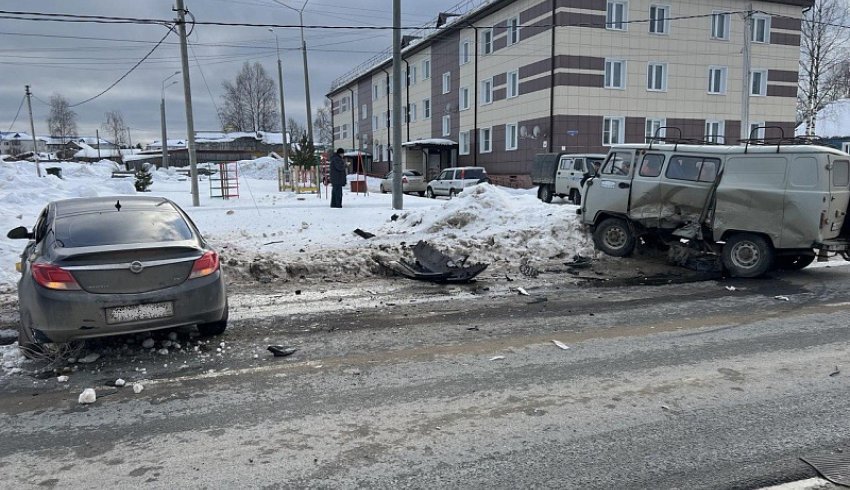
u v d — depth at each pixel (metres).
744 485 3.08
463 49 37.59
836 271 9.43
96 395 4.39
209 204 17.58
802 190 8.21
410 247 10.30
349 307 7.04
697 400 4.19
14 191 16.92
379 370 4.87
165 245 5.19
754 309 6.92
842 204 8.47
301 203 17.53
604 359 5.10
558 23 28.09
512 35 32.19
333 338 5.79
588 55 28.56
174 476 3.21
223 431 3.77
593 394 4.32
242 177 46.03
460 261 9.15
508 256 10.23
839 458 3.36
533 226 11.26
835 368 4.82
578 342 5.61
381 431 3.75
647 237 10.44
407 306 7.10
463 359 5.13
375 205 16.81
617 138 29.81
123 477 3.21
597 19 28.44
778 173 8.43
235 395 4.36
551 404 4.14
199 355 5.27
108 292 4.89
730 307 7.02
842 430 3.71
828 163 8.10
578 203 21.81
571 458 3.38
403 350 5.39
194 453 3.48
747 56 22.50
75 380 4.69
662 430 3.72
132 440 3.66
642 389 4.40
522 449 3.49
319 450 3.51
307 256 9.73
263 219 13.52
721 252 9.13
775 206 8.41
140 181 25.91
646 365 4.94
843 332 5.89
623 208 10.09
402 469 3.27
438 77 41.25
